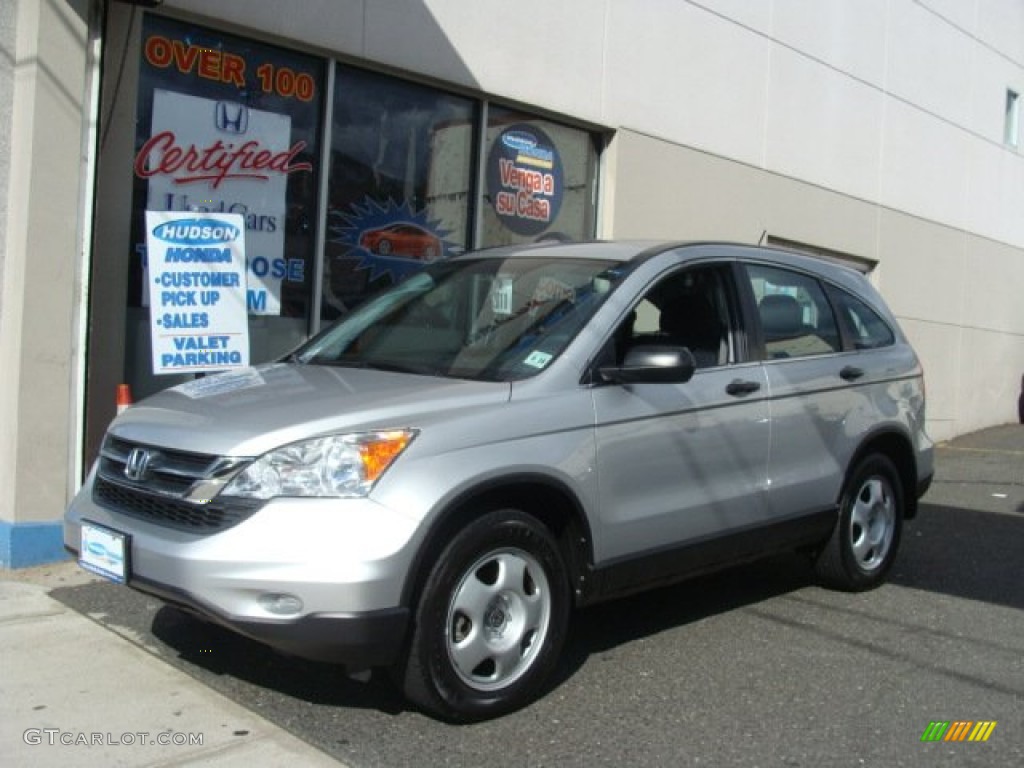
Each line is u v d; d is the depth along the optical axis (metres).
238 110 7.27
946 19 15.10
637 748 3.88
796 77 12.30
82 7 6.13
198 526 3.77
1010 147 17.05
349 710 4.12
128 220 6.69
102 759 3.64
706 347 5.16
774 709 4.32
